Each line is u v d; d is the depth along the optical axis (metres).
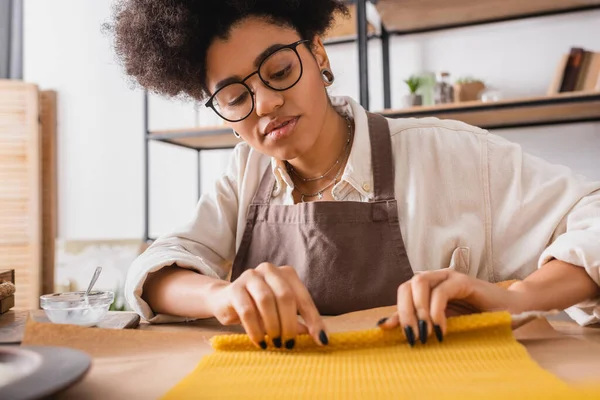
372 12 2.40
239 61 0.85
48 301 0.74
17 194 2.93
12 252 2.92
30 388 0.32
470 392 0.39
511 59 2.42
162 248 0.97
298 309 0.57
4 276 0.90
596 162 2.32
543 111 2.12
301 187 1.08
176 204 3.06
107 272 2.91
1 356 0.42
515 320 0.57
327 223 0.96
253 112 0.88
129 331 0.64
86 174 3.14
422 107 2.16
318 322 0.56
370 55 2.63
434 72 2.51
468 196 0.96
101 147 3.13
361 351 0.54
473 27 2.47
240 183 1.13
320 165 1.05
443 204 0.97
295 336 0.54
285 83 0.85
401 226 0.97
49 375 0.35
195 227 1.09
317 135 0.91
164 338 0.63
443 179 0.98
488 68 2.45
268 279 0.58
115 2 1.06
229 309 0.63
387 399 0.39
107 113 3.13
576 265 0.69
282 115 0.86
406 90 2.57
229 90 0.88
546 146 2.39
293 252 1.00
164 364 0.52
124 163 3.11
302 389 0.42
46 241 3.06
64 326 0.63
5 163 2.93
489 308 0.60
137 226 3.09
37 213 2.94
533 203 0.91
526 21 2.39
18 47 3.19
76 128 3.16
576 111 2.13
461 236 0.94
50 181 3.10
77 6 3.17
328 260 0.95
